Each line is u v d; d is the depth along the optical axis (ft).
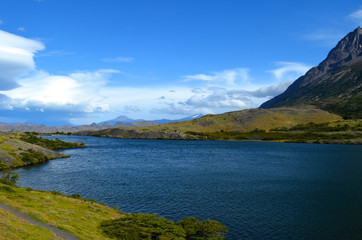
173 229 105.29
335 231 123.65
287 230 124.16
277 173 275.18
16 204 106.01
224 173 272.72
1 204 99.25
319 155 456.86
